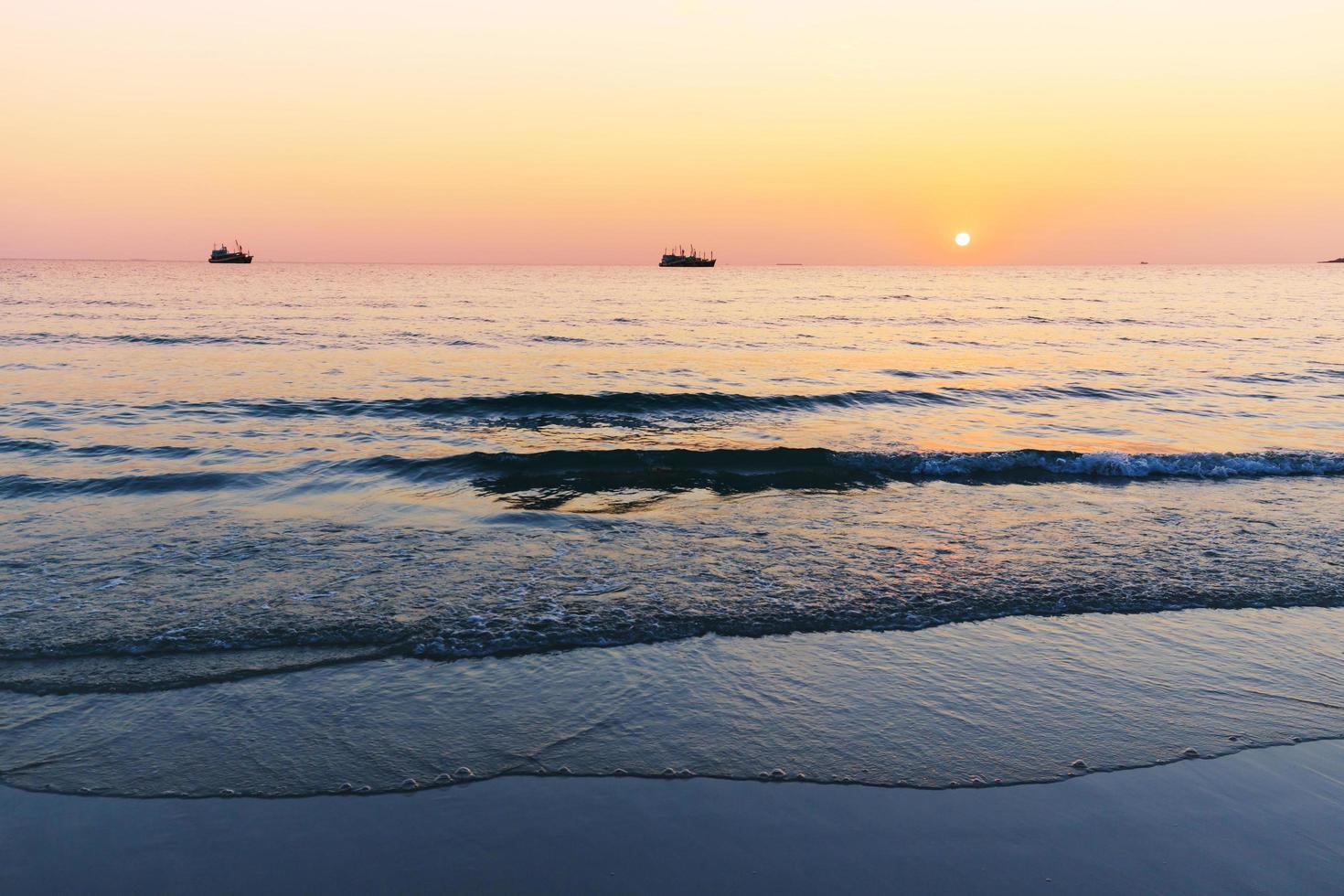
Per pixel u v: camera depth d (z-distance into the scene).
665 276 139.62
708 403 17.52
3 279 88.12
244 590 6.64
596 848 3.70
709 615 6.26
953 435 14.59
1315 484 11.09
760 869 3.58
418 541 8.09
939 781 4.24
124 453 12.05
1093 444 13.85
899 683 5.27
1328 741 4.65
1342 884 3.54
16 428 13.61
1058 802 4.08
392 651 5.60
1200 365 24.75
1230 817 3.98
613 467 11.84
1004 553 7.85
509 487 10.62
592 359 25.03
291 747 4.47
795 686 5.21
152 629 5.85
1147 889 3.49
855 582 7.00
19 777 4.16
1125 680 5.34
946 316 46.72
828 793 4.13
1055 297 71.50
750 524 8.90
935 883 3.50
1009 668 5.48
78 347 25.34
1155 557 7.75
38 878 3.47
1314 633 6.07
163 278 96.25
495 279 111.31
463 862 3.60
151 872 3.52
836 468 11.93
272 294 61.09
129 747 4.44
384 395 17.97
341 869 3.55
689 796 4.09
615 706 4.94
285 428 14.38
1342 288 93.25
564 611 6.30
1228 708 5.00
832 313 49.31
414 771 4.27
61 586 6.65
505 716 4.82
